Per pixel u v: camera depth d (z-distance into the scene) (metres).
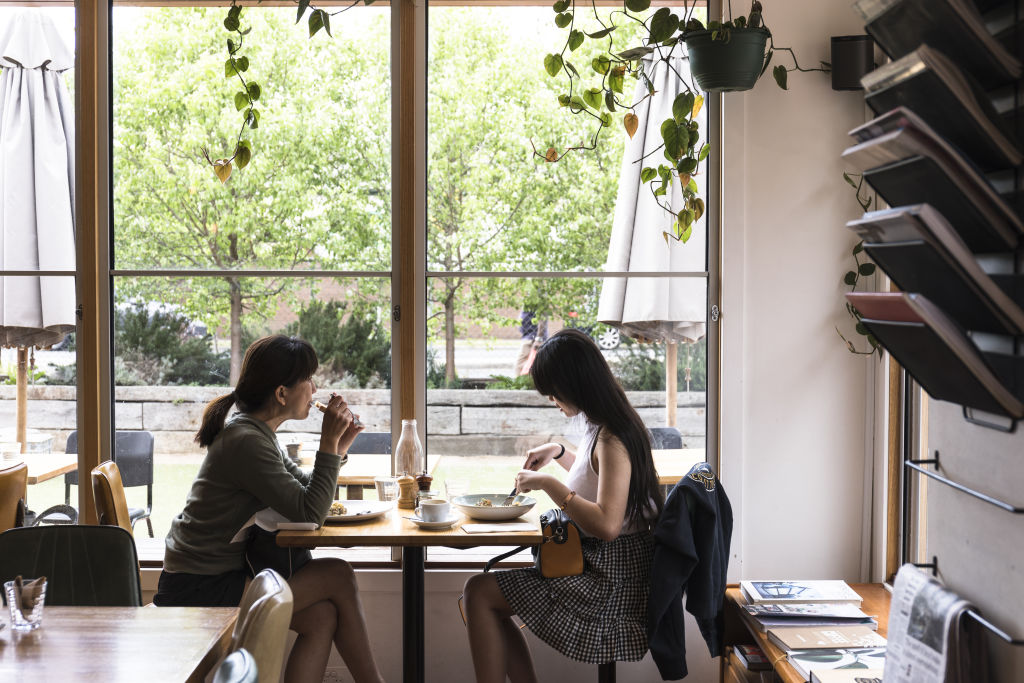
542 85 3.32
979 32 1.52
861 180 3.26
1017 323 1.51
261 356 2.71
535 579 2.72
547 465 3.37
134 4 3.32
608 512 2.62
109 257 3.33
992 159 1.60
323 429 2.72
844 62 3.17
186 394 3.36
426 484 2.97
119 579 2.28
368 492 3.33
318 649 2.69
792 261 3.27
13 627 1.87
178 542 2.65
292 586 2.66
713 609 2.65
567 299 3.35
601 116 3.07
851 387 3.28
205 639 1.82
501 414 3.33
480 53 3.31
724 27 2.90
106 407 3.34
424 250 3.32
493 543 2.53
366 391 3.34
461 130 3.32
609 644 2.61
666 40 3.03
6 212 3.36
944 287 1.59
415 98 3.28
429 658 3.29
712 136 3.30
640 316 3.34
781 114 3.26
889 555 3.20
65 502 3.37
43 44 3.36
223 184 3.34
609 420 2.74
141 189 3.33
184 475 3.36
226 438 2.65
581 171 3.33
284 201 3.34
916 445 3.07
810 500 3.29
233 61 2.96
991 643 1.70
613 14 3.30
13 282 3.37
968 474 1.80
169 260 3.35
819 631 2.65
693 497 2.65
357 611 2.77
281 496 2.58
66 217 3.37
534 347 3.34
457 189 3.33
